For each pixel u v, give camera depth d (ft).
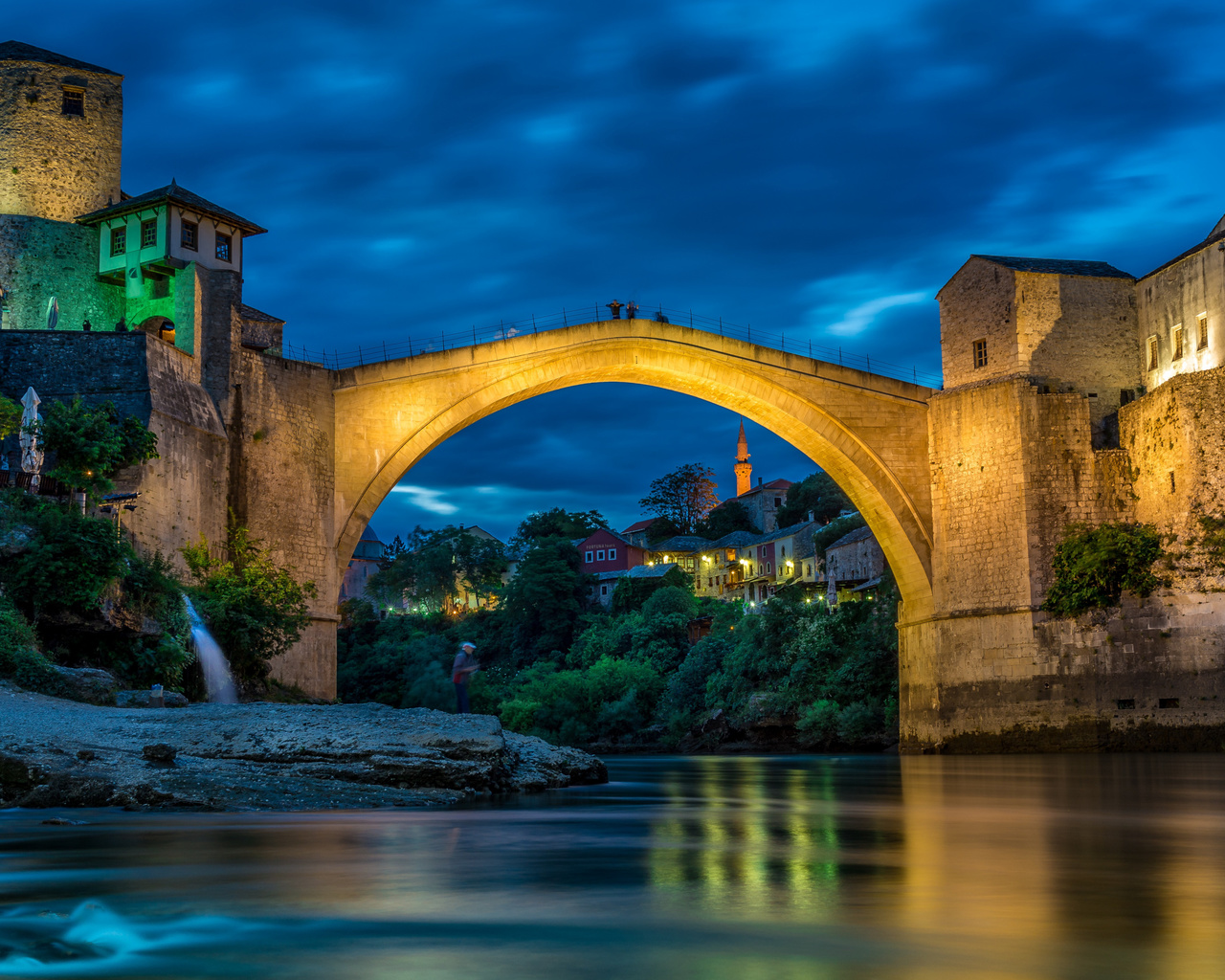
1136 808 65.57
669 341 167.32
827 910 30.63
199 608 121.80
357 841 44.83
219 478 135.03
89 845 43.27
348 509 151.33
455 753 69.31
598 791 78.54
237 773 62.80
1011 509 156.46
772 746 218.79
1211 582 141.49
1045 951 25.81
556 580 338.54
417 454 156.35
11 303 150.51
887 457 167.43
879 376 168.55
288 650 140.26
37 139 155.22
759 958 25.30
